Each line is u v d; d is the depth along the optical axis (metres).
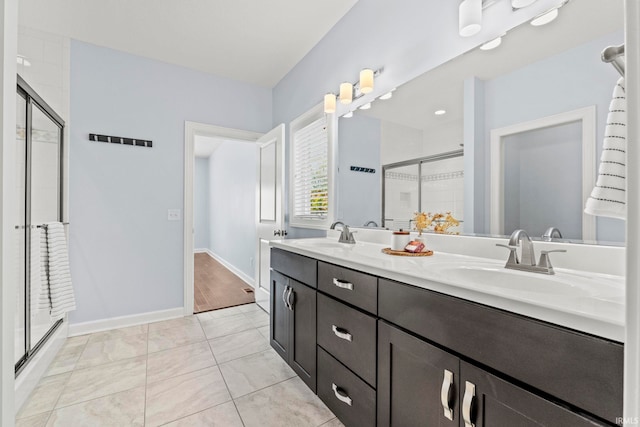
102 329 2.47
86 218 2.44
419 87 1.64
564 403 0.61
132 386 1.66
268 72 3.03
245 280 4.29
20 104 1.66
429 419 0.91
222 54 2.69
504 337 0.72
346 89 1.99
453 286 0.83
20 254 1.63
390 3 1.82
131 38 2.42
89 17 2.15
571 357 0.60
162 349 2.12
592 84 1.00
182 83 2.88
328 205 2.36
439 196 1.54
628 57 0.36
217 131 3.05
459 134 1.44
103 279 2.51
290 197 2.94
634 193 0.36
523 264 1.03
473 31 1.31
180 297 2.83
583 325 0.59
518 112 1.21
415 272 0.99
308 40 2.51
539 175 1.14
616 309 0.61
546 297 0.69
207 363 1.92
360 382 1.19
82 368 1.84
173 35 2.39
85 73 2.44
